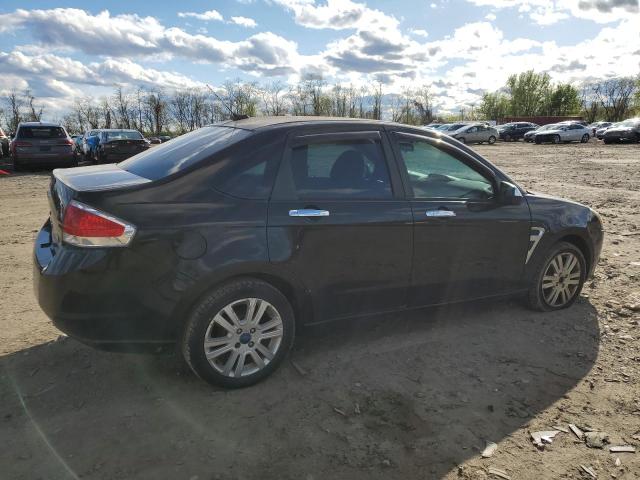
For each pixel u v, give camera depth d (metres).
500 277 4.18
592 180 14.52
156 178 3.08
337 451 2.70
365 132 3.63
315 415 3.00
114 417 2.96
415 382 3.38
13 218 8.62
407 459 2.66
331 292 3.45
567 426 2.95
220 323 3.11
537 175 16.11
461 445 2.77
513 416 3.03
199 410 3.04
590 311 4.59
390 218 3.54
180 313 3.01
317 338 3.98
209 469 2.55
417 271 3.74
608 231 7.73
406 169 3.73
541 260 4.37
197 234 2.96
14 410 3.01
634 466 2.64
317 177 3.41
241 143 3.25
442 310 4.32
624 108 82.56
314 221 3.28
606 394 3.28
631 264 5.93
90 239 2.83
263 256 3.12
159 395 3.19
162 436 2.79
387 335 4.05
